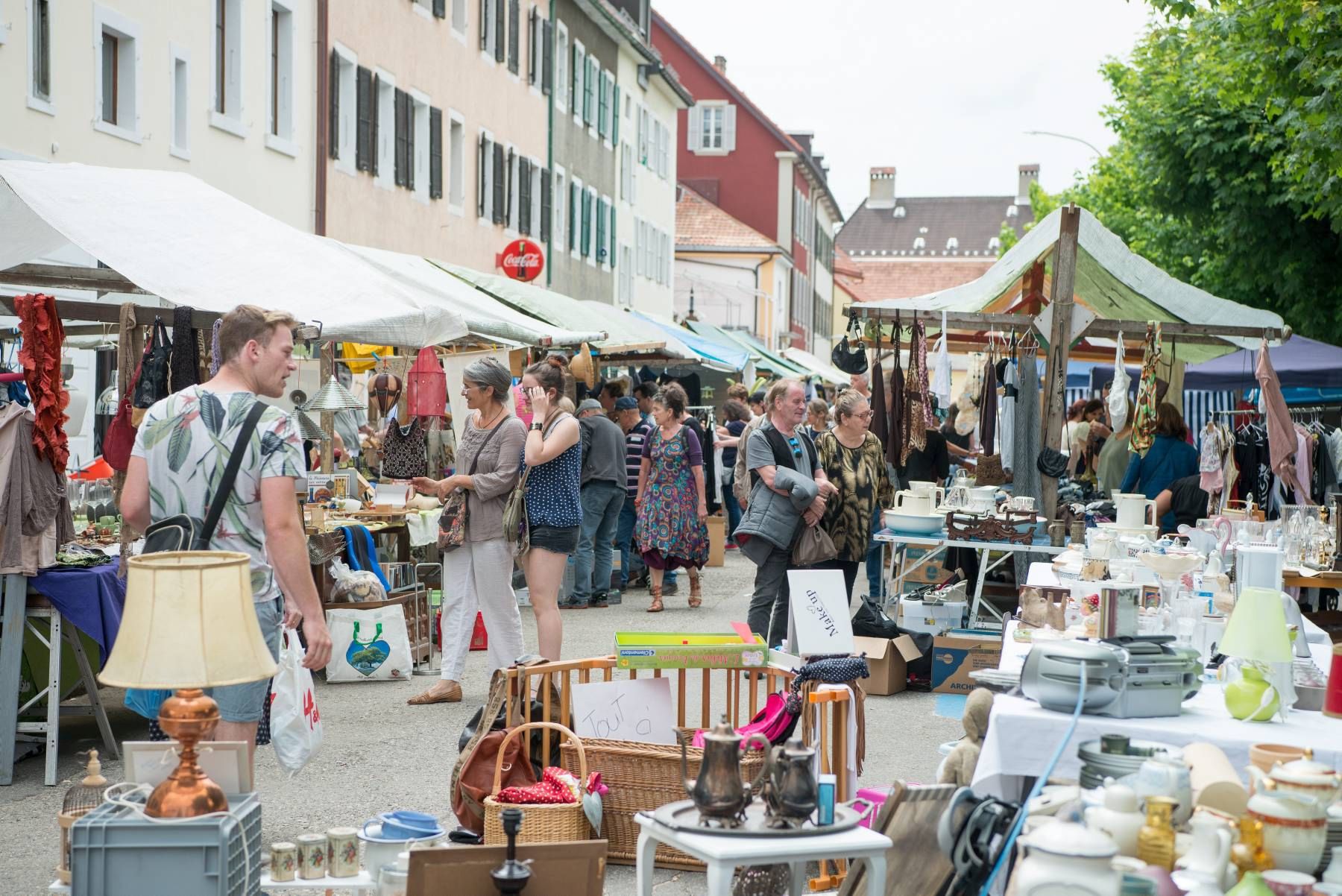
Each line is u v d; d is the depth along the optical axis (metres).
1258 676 4.38
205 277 8.73
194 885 3.87
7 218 9.82
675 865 5.98
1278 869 3.38
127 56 16.94
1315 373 17.39
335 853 4.85
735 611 14.34
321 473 12.52
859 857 4.11
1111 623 5.27
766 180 68.81
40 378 7.27
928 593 11.20
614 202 42.38
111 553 7.96
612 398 16.50
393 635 10.31
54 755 7.24
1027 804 3.85
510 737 5.76
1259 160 23.56
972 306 12.83
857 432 10.27
